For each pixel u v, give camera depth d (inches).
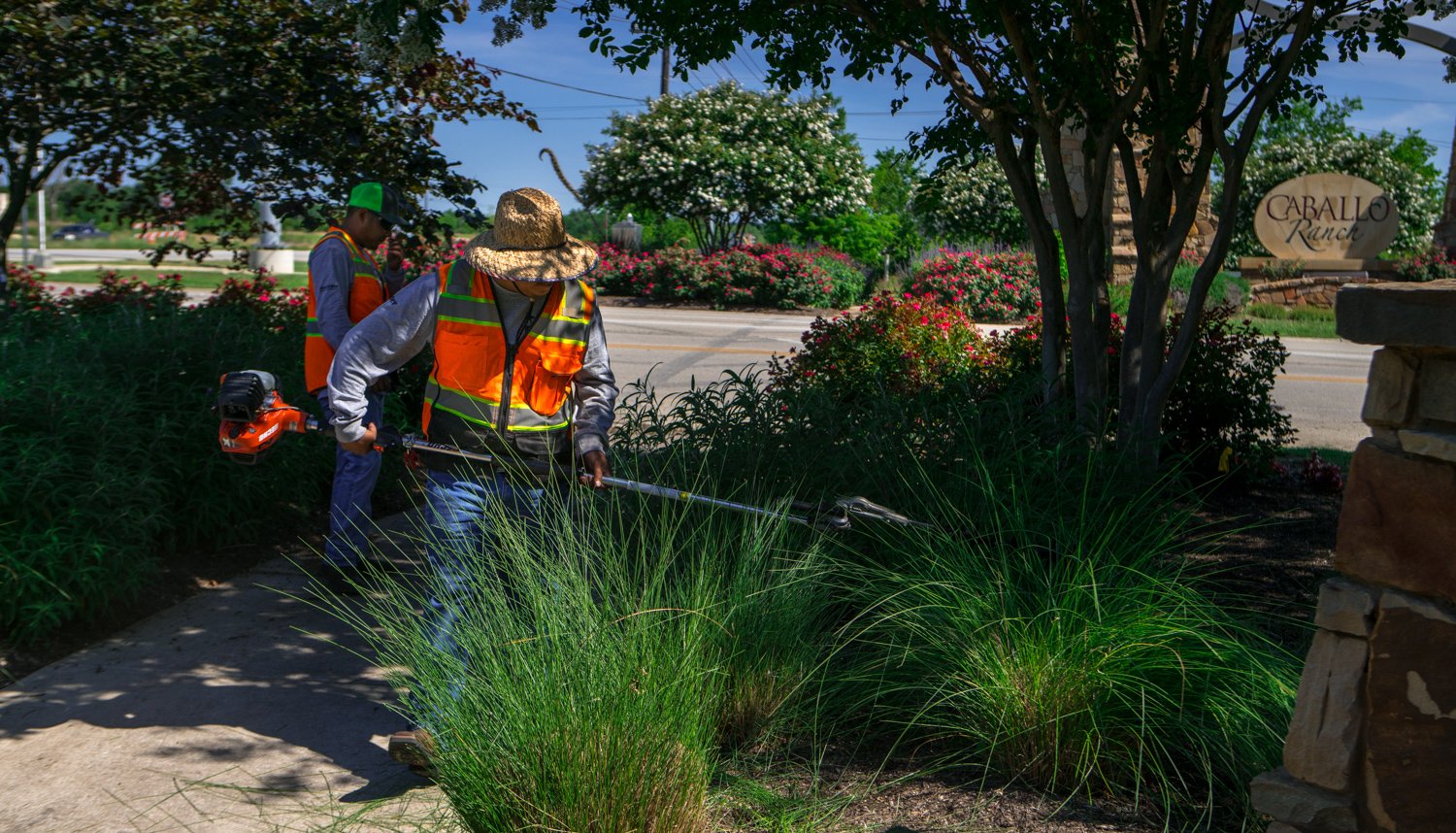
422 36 184.4
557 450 134.2
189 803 118.1
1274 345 288.2
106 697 144.7
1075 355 215.0
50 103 257.3
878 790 118.6
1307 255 898.1
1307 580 194.2
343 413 129.0
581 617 111.0
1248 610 151.3
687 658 113.0
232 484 202.5
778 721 130.3
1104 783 119.6
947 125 258.1
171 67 253.6
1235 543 221.5
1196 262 891.4
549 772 101.7
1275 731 115.7
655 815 104.2
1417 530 78.0
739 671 131.1
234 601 181.3
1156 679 123.6
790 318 799.7
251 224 307.1
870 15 209.5
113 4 246.5
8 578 154.3
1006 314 810.8
